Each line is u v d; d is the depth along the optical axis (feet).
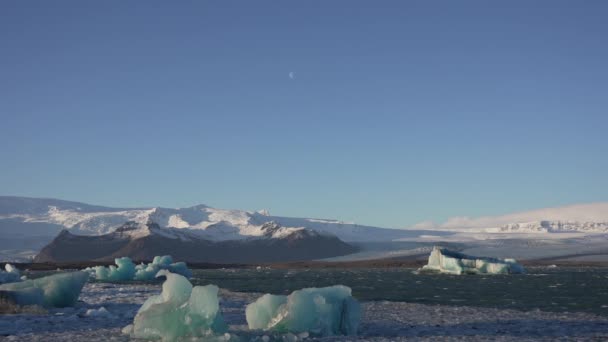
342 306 88.43
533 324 104.83
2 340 82.84
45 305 127.24
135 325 76.07
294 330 82.43
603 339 84.79
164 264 344.49
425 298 175.22
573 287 231.09
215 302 76.02
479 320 110.93
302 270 594.65
